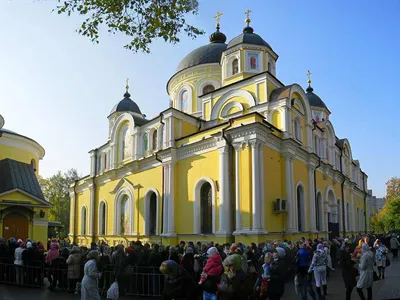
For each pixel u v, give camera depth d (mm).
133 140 32312
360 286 12000
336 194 37031
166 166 27609
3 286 15727
